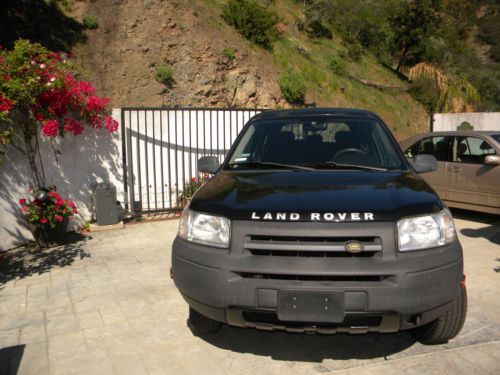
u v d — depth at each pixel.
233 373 3.02
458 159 7.86
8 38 17.73
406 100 32.28
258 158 3.90
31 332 3.69
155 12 21.53
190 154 8.88
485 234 6.79
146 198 8.78
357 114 4.28
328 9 38.19
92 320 3.91
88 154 7.41
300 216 2.64
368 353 3.26
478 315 3.88
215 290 2.71
